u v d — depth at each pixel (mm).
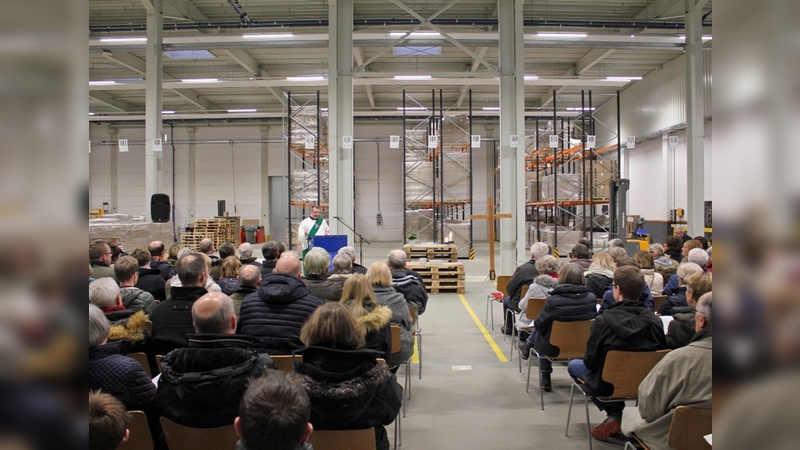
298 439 1393
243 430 1385
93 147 22953
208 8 12367
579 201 14289
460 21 11148
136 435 2090
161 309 3264
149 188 10625
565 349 3998
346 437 2143
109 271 4504
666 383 2346
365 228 22578
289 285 3232
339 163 10180
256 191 22656
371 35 10727
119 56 13992
